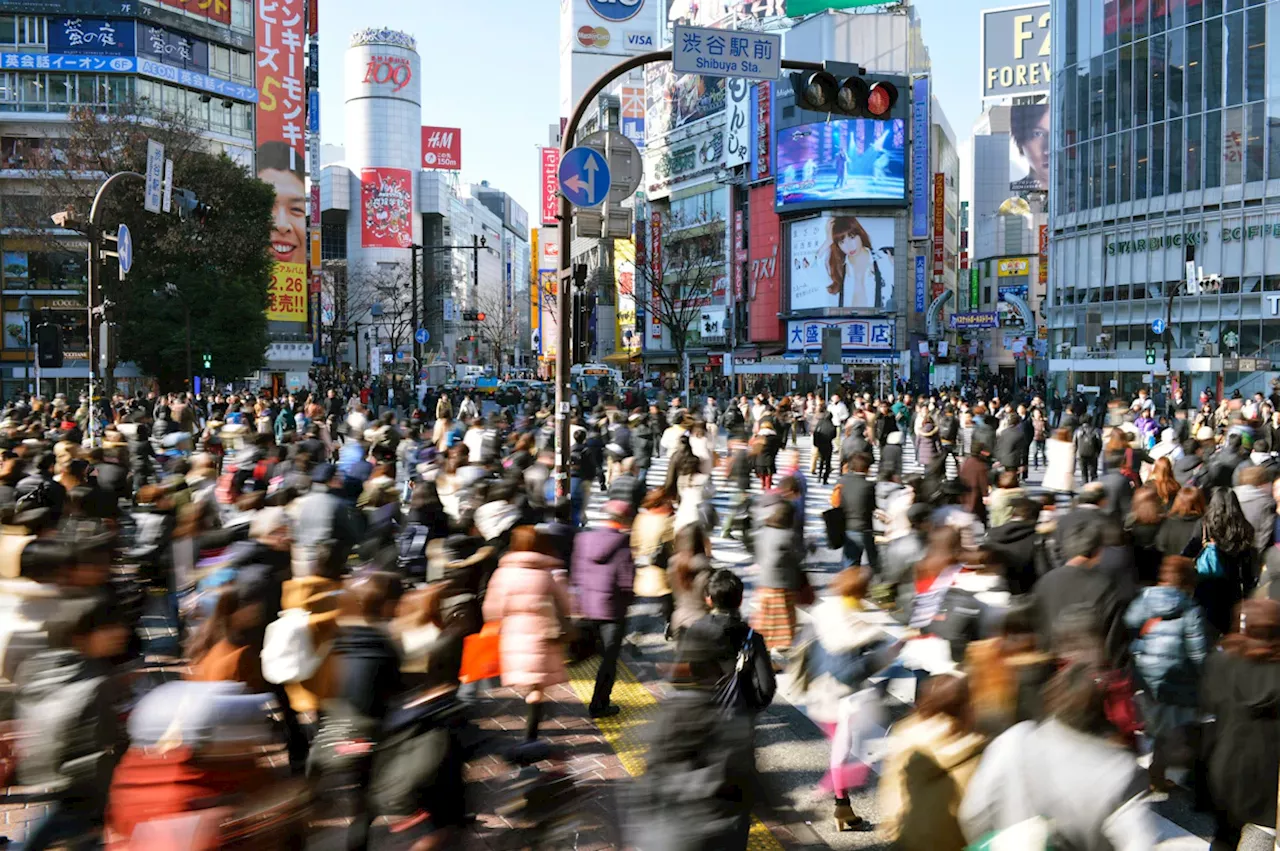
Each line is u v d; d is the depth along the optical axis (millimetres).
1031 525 8055
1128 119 53531
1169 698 6008
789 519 8195
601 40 112125
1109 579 6141
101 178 39438
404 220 141500
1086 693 3688
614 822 5879
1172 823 5887
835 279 66688
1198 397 44906
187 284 43594
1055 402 42031
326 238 143375
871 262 66438
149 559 9555
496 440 16688
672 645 9898
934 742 4066
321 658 5656
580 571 7906
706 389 65562
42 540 6887
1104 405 38656
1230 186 48438
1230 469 12047
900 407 30375
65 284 54938
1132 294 53688
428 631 5000
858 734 5918
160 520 9625
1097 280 56000
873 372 66500
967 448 23750
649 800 4191
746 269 73125
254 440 14555
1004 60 107438
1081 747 3648
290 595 5875
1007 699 4352
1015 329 84750
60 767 4566
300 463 12406
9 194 54062
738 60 10180
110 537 5664
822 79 10172
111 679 4719
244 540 7883
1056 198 59375
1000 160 103375
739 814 4129
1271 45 46312
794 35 70062
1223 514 7270
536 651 6648
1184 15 50000
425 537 9766
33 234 46219
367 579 5074
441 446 19297
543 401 39438
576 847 5527
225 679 4168
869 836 5797
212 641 4379
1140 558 8422
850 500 11352
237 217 45344
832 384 58812
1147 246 52750
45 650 4746
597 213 11430
